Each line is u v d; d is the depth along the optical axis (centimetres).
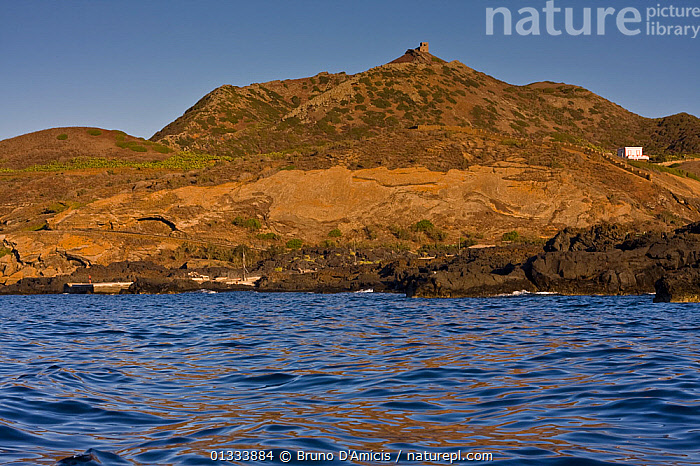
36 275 9950
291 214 12225
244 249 10356
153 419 1462
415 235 11950
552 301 5234
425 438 1272
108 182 14400
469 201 12594
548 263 6175
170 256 10444
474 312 4328
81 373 2048
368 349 2550
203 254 10356
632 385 1698
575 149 14838
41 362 2305
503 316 3975
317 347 2633
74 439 1296
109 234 10669
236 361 2288
